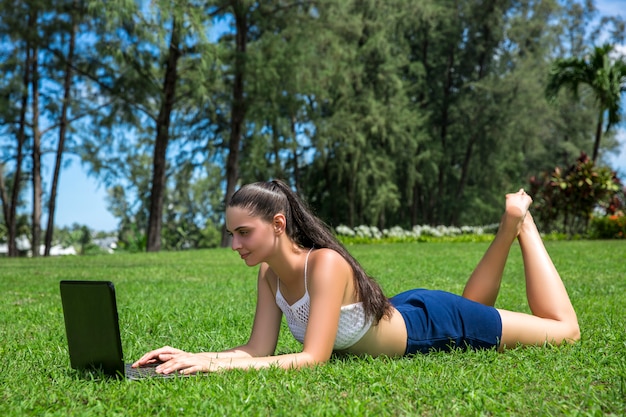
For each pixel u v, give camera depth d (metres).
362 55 33.59
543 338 3.39
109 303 2.70
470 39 36.81
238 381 2.66
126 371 2.92
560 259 11.14
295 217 2.92
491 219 37.31
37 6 22.06
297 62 25.31
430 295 3.27
